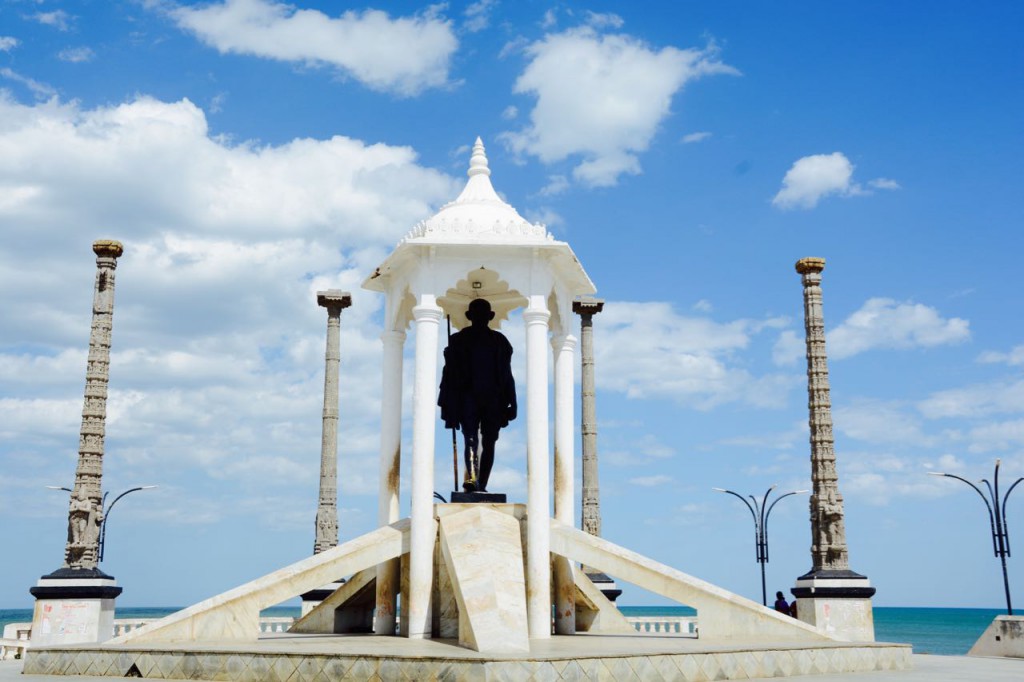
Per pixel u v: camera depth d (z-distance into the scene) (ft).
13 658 93.91
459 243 61.87
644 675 46.39
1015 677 53.26
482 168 69.41
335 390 132.57
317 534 128.47
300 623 71.87
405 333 69.31
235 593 57.11
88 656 51.60
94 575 98.27
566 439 67.97
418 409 60.75
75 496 103.86
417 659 43.39
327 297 133.39
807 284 129.18
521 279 63.00
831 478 121.19
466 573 52.11
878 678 51.60
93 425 106.63
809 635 59.21
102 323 109.70
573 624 65.10
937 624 614.75
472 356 69.00
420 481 60.13
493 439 68.44
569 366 69.00
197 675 48.08
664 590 60.85
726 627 59.77
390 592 63.52
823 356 126.41
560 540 62.54
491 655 43.34
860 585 111.75
